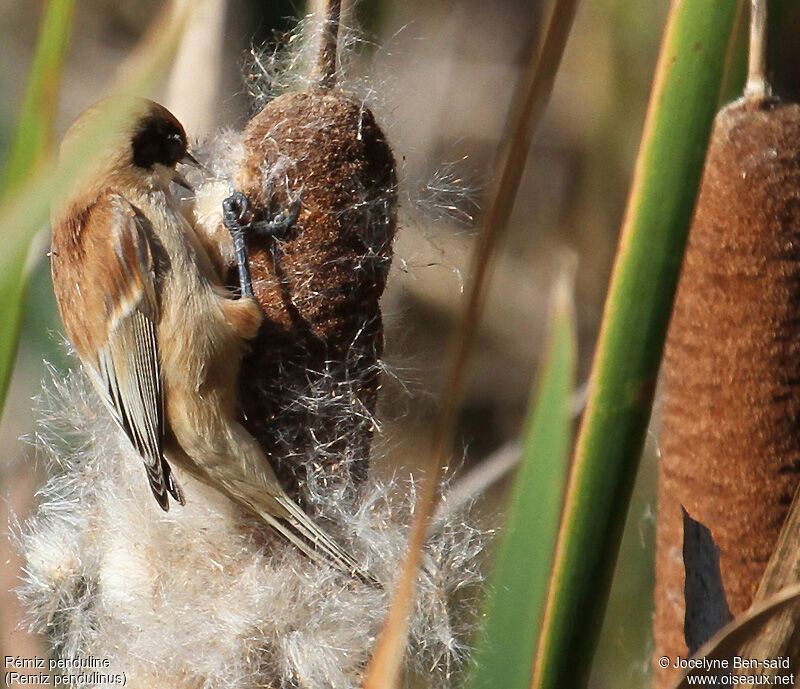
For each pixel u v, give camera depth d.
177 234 2.85
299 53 2.86
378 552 2.84
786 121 2.80
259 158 2.83
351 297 2.83
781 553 2.79
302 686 2.83
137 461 2.85
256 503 2.83
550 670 2.79
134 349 2.84
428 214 2.88
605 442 2.79
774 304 2.80
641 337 2.78
